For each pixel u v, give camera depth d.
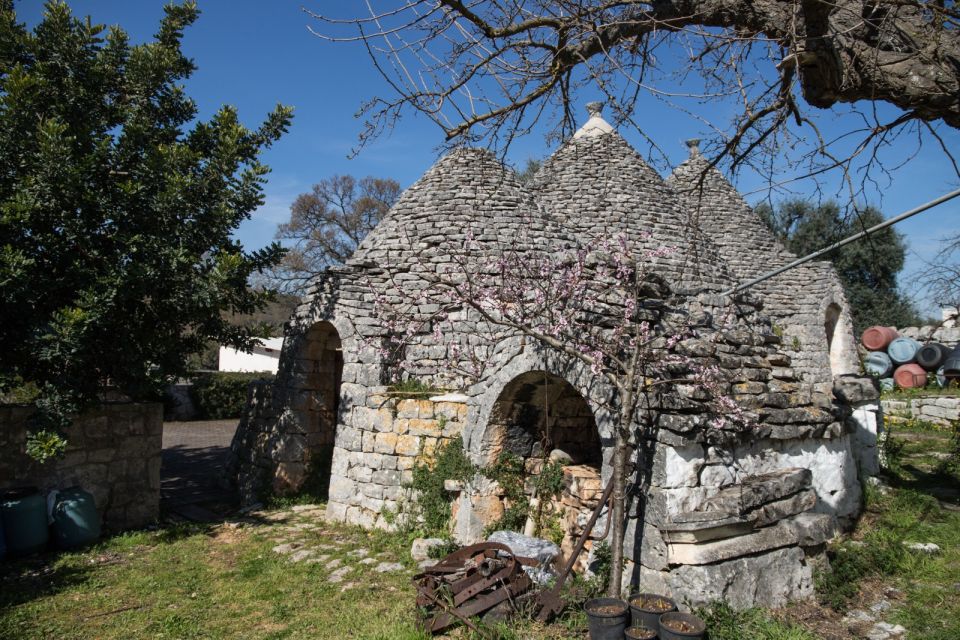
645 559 4.70
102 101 7.45
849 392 6.63
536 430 6.74
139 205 7.13
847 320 16.41
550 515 6.34
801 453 6.01
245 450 10.45
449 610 4.53
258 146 8.11
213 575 6.12
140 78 7.61
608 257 5.97
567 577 5.00
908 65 4.33
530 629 4.42
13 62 7.00
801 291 15.92
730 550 4.58
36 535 6.65
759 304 6.79
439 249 10.01
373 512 7.74
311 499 9.23
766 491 4.94
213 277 7.16
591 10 4.69
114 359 7.10
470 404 6.65
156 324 7.65
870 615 4.73
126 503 7.88
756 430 5.21
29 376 6.98
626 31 5.10
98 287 6.60
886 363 20.52
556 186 13.25
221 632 4.79
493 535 5.72
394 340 8.84
